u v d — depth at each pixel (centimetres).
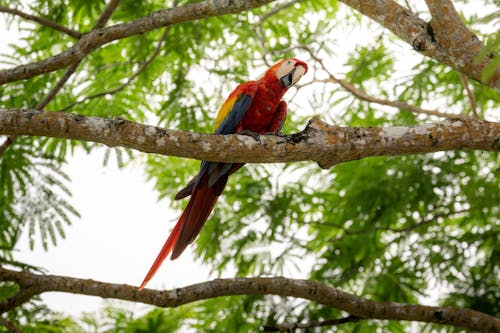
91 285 770
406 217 1106
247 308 991
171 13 754
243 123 793
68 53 775
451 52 604
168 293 775
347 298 814
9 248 932
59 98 1096
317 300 808
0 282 824
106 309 1089
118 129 549
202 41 1105
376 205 1089
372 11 636
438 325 1003
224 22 1102
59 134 555
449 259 1051
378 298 1047
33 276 777
